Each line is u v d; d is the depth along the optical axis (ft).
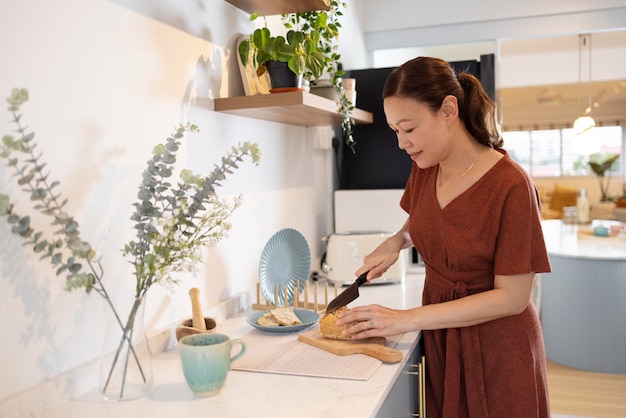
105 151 4.12
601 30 10.29
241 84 6.11
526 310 4.73
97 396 3.79
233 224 5.96
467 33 10.73
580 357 11.64
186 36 5.08
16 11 3.36
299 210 7.79
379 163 9.12
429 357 4.97
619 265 11.18
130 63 4.35
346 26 9.72
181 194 3.90
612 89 28.37
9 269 3.40
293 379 4.00
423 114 4.35
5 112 3.31
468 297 4.42
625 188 26.48
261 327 5.10
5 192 3.35
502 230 4.38
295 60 5.45
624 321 11.27
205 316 5.33
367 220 8.63
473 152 4.66
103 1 4.06
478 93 4.66
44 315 3.66
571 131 31.83
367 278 5.27
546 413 4.91
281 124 7.16
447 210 4.65
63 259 3.79
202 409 3.50
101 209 4.10
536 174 32.65
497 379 4.64
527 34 10.51
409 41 10.94
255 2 5.78
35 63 3.50
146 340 3.81
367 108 9.09
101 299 4.14
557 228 15.57
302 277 6.88
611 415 9.37
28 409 3.44
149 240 3.76
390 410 4.03
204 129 5.39
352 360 4.37
